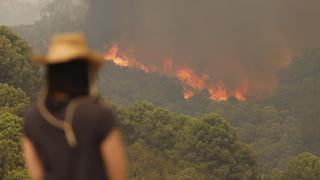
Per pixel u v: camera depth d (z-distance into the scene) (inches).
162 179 4269.2
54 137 191.8
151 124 5310.0
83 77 197.5
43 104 196.2
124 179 197.0
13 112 3125.0
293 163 5059.1
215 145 4852.4
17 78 3949.3
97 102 195.6
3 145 2241.6
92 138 189.3
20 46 4338.1
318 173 4923.7
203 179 4370.1
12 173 2140.7
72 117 189.9
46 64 196.4
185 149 4955.7
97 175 190.7
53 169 191.0
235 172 4854.8
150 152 4697.3
